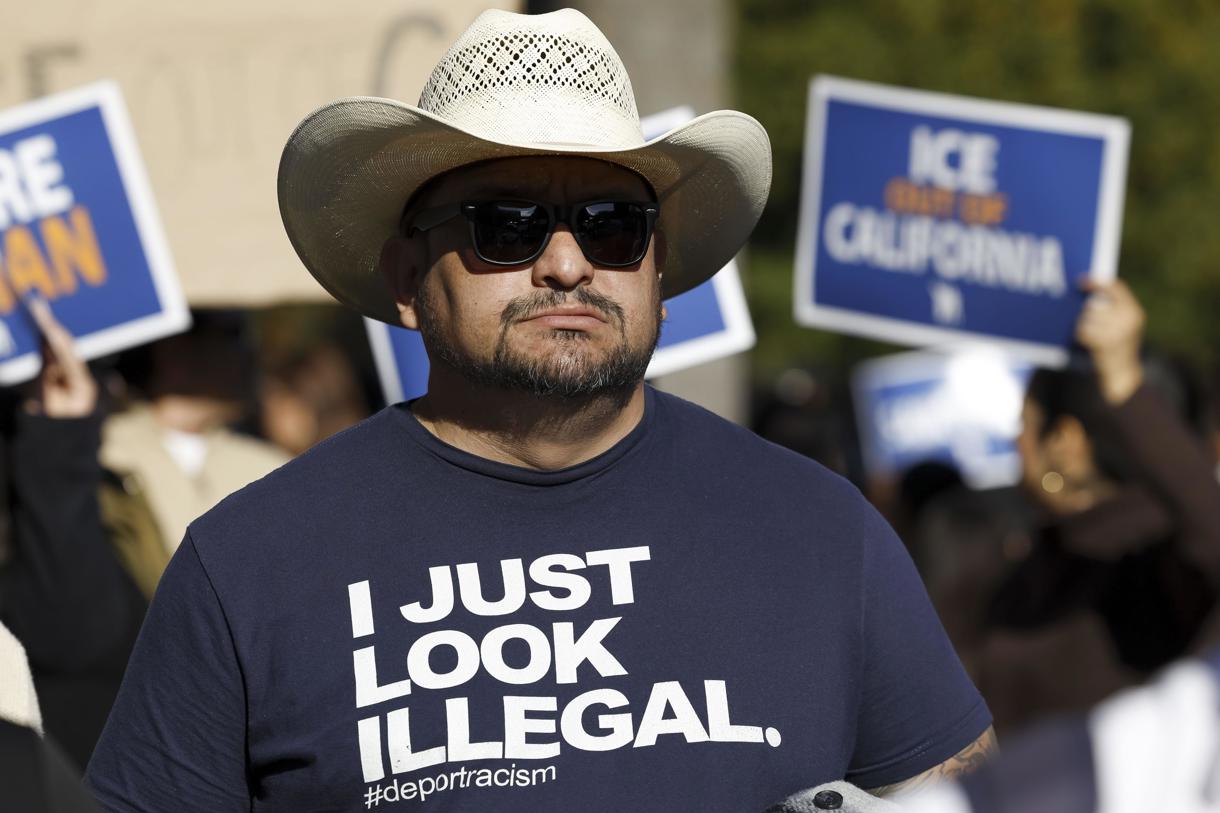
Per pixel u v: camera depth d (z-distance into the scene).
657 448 2.62
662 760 2.39
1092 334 4.54
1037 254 4.88
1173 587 4.01
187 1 4.04
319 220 2.98
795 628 2.52
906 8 19.55
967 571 5.97
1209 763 1.08
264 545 2.51
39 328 3.87
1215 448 4.56
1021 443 4.47
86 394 3.84
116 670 3.81
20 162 3.94
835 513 2.64
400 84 4.01
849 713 2.54
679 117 4.01
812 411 7.06
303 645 2.45
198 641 2.49
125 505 4.11
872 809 2.13
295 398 7.12
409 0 4.00
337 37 4.02
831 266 5.10
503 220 2.54
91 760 2.57
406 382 3.89
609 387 2.53
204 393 4.50
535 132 2.63
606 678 2.43
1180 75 19.77
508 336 2.52
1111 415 4.25
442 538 2.51
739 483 2.62
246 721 2.49
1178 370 4.68
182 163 4.05
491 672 2.42
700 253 3.17
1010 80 19.55
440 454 2.57
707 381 4.49
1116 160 4.82
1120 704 1.12
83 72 4.05
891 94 5.02
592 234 2.54
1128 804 1.09
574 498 2.55
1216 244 19.88
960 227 4.96
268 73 4.03
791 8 20.00
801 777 2.45
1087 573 4.15
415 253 2.75
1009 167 4.91
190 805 2.51
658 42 4.30
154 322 3.97
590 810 2.36
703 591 2.51
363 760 2.39
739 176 2.95
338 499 2.55
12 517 3.75
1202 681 1.11
